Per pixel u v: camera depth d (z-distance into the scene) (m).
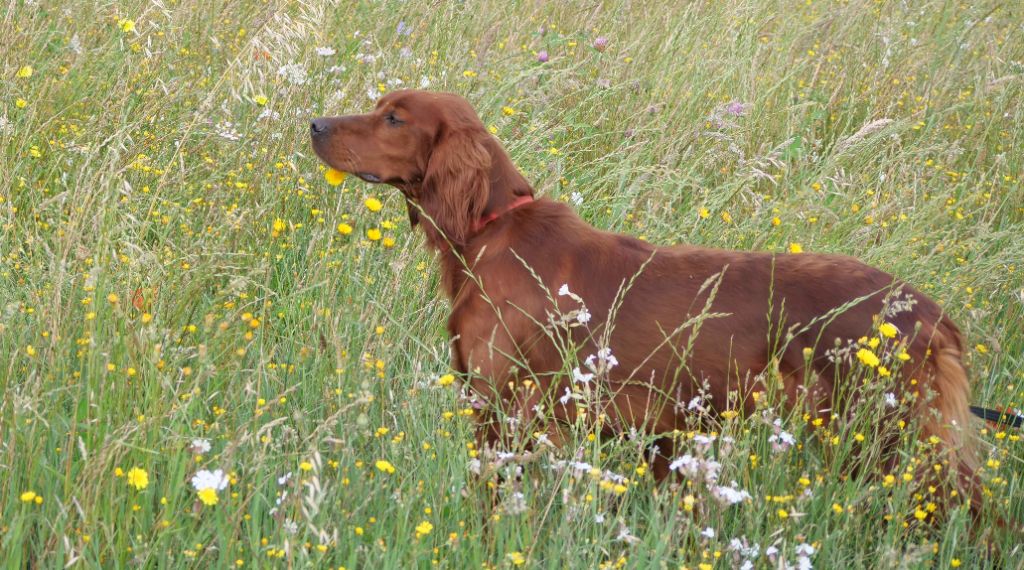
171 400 2.98
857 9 7.54
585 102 5.74
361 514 2.87
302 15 5.31
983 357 4.25
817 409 3.20
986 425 3.58
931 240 5.11
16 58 4.81
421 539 2.67
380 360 3.32
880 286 3.31
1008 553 3.12
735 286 3.31
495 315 3.37
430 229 3.59
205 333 3.21
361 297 3.87
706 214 4.48
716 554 2.68
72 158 4.47
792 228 4.79
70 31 5.57
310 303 3.81
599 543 2.71
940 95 6.74
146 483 2.42
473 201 3.46
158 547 2.60
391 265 3.95
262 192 4.46
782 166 5.07
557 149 5.44
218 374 3.24
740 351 3.25
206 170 4.66
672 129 5.62
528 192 3.57
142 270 3.51
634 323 3.31
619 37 6.99
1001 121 6.66
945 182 5.97
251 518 2.74
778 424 2.92
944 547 2.96
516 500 2.68
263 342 3.60
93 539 2.55
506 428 3.27
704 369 3.26
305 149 4.71
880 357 3.17
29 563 2.70
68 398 3.13
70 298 3.13
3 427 2.76
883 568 2.72
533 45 6.32
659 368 3.29
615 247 3.44
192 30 5.89
